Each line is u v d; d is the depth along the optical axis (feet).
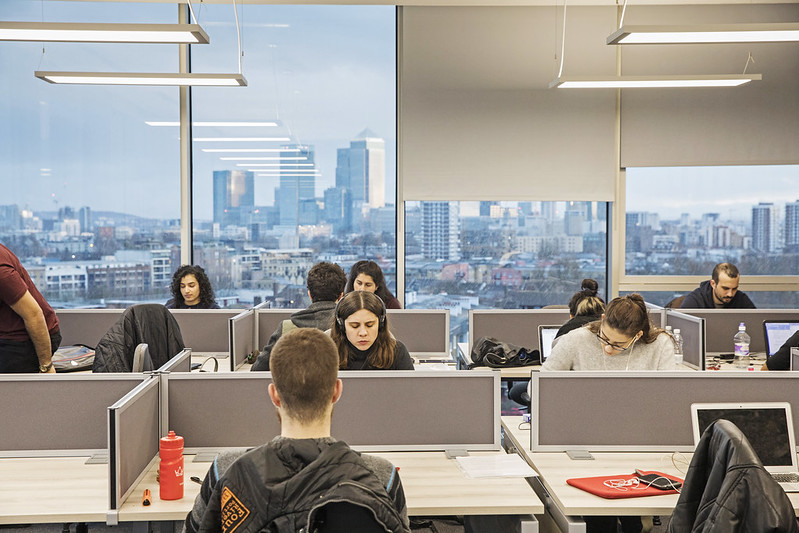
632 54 18.44
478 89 18.52
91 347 14.49
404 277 19.26
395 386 8.20
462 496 6.81
